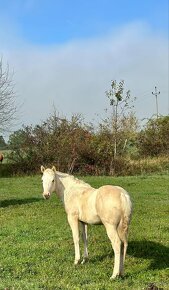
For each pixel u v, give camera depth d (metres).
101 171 33.03
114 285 7.96
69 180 9.79
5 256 10.31
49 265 9.49
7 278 8.59
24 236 12.45
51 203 18.41
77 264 9.48
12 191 23.19
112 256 10.24
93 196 8.84
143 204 17.91
